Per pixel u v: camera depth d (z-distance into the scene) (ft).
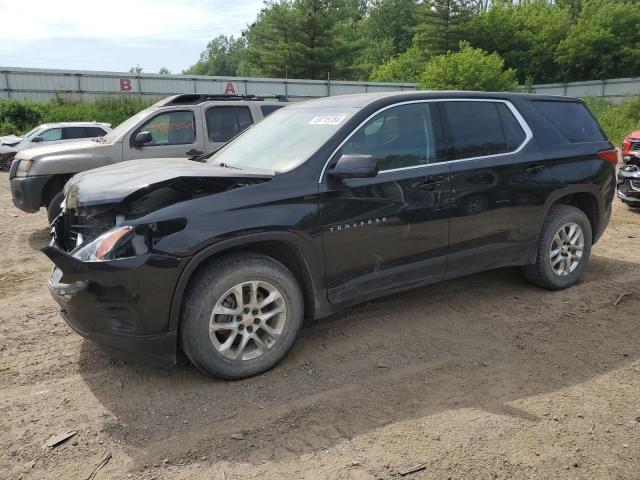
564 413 9.87
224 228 10.39
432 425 9.57
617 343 12.75
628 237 22.84
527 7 173.27
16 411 10.20
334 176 11.64
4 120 88.53
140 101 108.78
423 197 12.91
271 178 11.23
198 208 10.36
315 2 151.74
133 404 10.38
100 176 11.88
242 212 10.65
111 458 8.84
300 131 13.16
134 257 9.78
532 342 12.84
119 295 9.89
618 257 19.74
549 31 158.20
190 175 10.57
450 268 13.78
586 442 9.02
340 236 11.81
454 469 8.39
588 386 10.83
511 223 14.60
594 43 146.82
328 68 153.07
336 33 156.66
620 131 83.30
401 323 13.94
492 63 129.80
